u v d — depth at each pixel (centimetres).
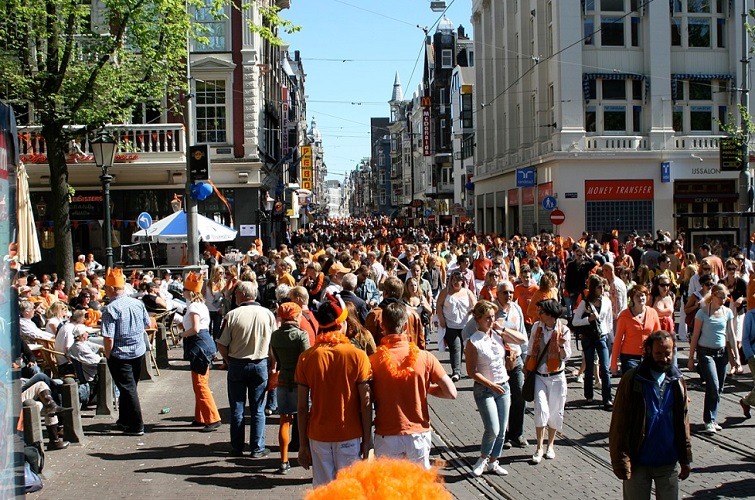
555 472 830
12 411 516
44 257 3050
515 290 1361
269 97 4103
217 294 1529
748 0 3669
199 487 779
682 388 570
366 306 1102
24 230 662
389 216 15000
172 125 2986
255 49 3222
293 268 1521
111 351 987
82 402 1134
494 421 816
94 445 947
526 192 4125
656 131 3562
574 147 3534
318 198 16075
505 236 4775
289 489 772
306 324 881
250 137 3228
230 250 2745
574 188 3528
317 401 637
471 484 796
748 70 3644
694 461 864
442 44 8756
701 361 994
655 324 1016
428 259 1862
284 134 5675
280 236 4862
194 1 1939
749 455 881
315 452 636
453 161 8494
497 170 4856
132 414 992
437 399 1205
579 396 1214
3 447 488
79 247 3064
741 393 1220
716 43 3688
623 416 569
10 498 503
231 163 3203
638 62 3634
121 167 2944
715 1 3681
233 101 3222
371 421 646
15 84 1814
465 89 6906
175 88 2272
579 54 3556
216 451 918
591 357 1145
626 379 574
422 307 1402
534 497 748
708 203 3606
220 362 1559
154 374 1453
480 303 824
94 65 1972
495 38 5056
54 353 1139
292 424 909
